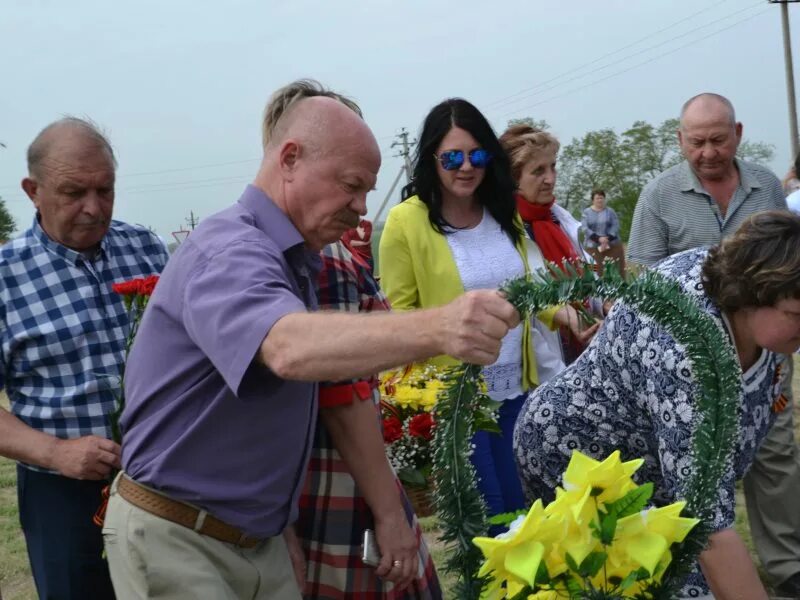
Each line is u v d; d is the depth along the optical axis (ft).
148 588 6.59
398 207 11.23
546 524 5.16
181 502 6.57
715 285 6.83
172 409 6.42
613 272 5.45
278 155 6.58
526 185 11.98
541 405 8.41
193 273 6.06
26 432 8.21
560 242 11.98
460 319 4.95
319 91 8.25
